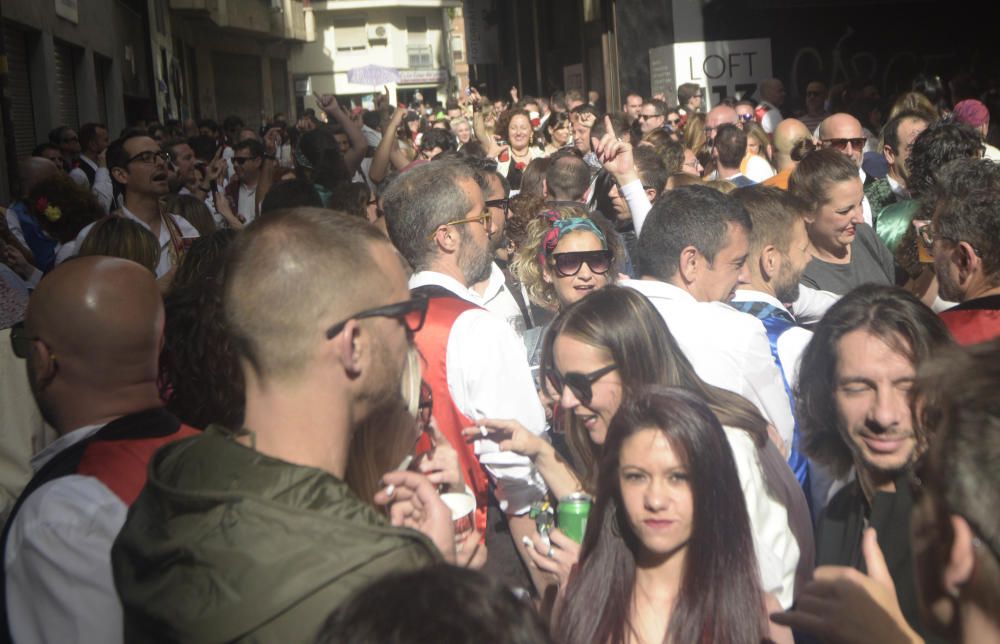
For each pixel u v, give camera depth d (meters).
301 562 1.54
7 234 5.60
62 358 2.22
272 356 1.78
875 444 2.34
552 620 2.24
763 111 11.60
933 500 1.22
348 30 65.31
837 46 15.85
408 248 3.34
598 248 3.92
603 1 19.14
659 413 2.11
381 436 2.03
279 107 55.19
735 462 2.23
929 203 3.50
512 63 30.02
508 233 4.87
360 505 1.62
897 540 2.28
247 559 1.54
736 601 2.09
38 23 15.48
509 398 3.04
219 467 1.67
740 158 6.91
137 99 25.39
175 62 32.53
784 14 15.85
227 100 46.38
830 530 2.50
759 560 2.35
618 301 2.62
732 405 2.58
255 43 48.53
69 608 2.01
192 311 2.71
